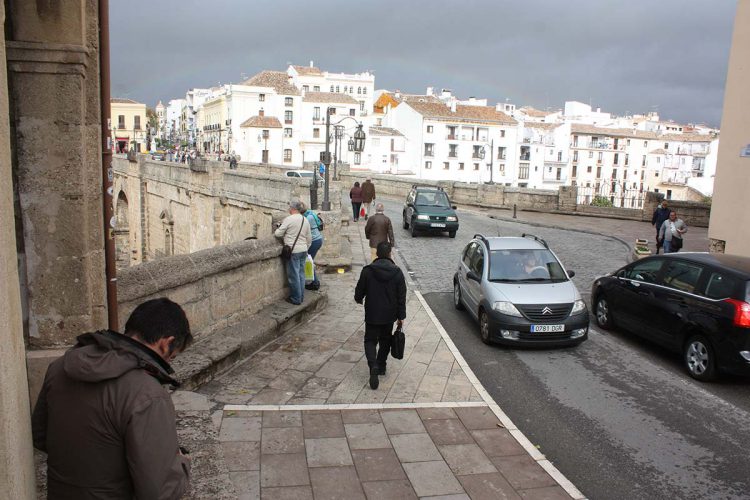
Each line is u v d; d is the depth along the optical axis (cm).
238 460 515
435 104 9075
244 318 872
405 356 852
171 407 247
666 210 1920
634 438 629
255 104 8562
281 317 891
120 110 10012
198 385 665
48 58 419
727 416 691
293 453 534
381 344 751
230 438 554
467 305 1108
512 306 931
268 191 2386
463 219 2953
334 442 561
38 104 425
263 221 2452
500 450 569
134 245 4772
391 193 4128
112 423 236
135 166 4512
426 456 548
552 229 2614
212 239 3025
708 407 718
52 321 443
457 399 692
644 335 940
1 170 250
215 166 2928
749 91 1298
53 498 246
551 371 845
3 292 240
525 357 911
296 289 969
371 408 647
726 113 1366
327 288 1253
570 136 9456
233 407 622
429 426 612
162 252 4103
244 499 457
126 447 236
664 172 9881
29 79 421
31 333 440
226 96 8850
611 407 714
